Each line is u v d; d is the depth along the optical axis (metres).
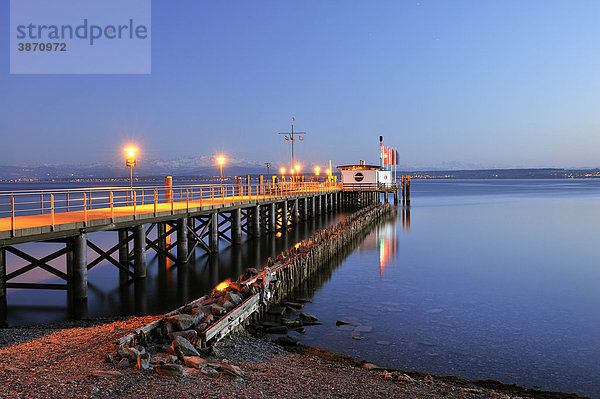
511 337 16.31
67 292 20.12
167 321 12.58
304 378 10.91
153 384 9.27
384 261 31.20
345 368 12.31
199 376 10.03
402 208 79.12
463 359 14.12
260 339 14.69
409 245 38.53
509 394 11.57
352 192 78.56
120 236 23.59
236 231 33.72
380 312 19.20
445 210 75.69
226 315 14.02
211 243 29.73
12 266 27.05
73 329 13.84
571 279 26.25
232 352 12.66
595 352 14.92
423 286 24.16
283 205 44.38
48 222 18.84
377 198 92.50
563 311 19.80
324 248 29.20
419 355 14.38
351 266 29.36
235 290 16.75
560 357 14.45
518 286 24.44
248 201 36.12
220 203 31.86
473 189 187.62
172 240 35.78
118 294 20.00
